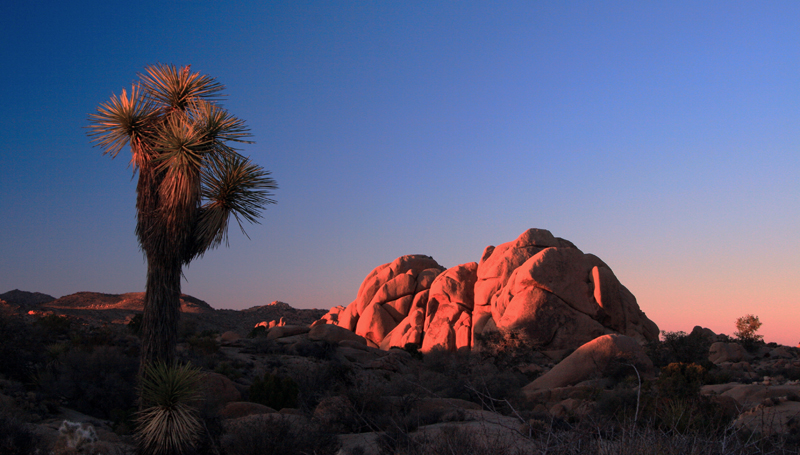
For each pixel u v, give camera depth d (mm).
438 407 14148
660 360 35156
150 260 10570
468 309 56469
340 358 34031
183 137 10469
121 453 8742
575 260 51500
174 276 10680
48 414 11883
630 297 53812
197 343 27797
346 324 64875
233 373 22672
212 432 9273
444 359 33500
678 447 3625
